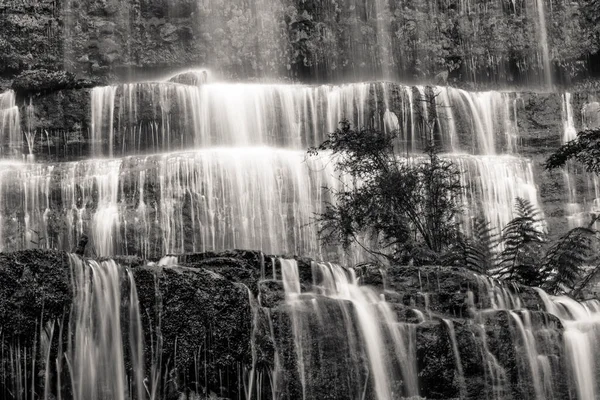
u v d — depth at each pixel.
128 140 24.66
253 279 16.86
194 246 22.36
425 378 16.94
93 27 28.53
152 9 29.09
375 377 16.69
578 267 21.44
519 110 27.31
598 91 28.58
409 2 30.80
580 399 17.59
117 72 28.56
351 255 22.89
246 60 29.34
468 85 30.67
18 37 27.91
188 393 15.56
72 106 24.52
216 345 15.77
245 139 25.20
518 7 31.23
